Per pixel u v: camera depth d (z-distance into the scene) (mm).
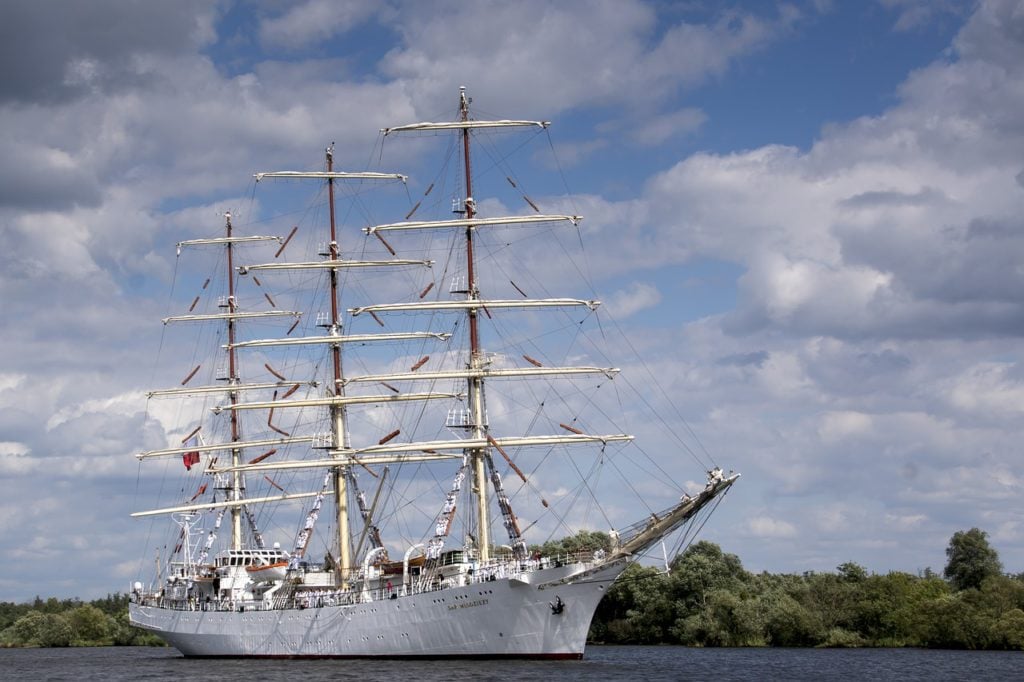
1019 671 122188
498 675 104688
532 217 138250
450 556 127625
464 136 140500
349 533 155000
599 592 113875
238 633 153625
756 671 120750
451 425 133000
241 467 156250
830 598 179250
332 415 159125
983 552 192375
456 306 136375
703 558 190875
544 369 135000
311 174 162375
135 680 117375
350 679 103188
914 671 121688
